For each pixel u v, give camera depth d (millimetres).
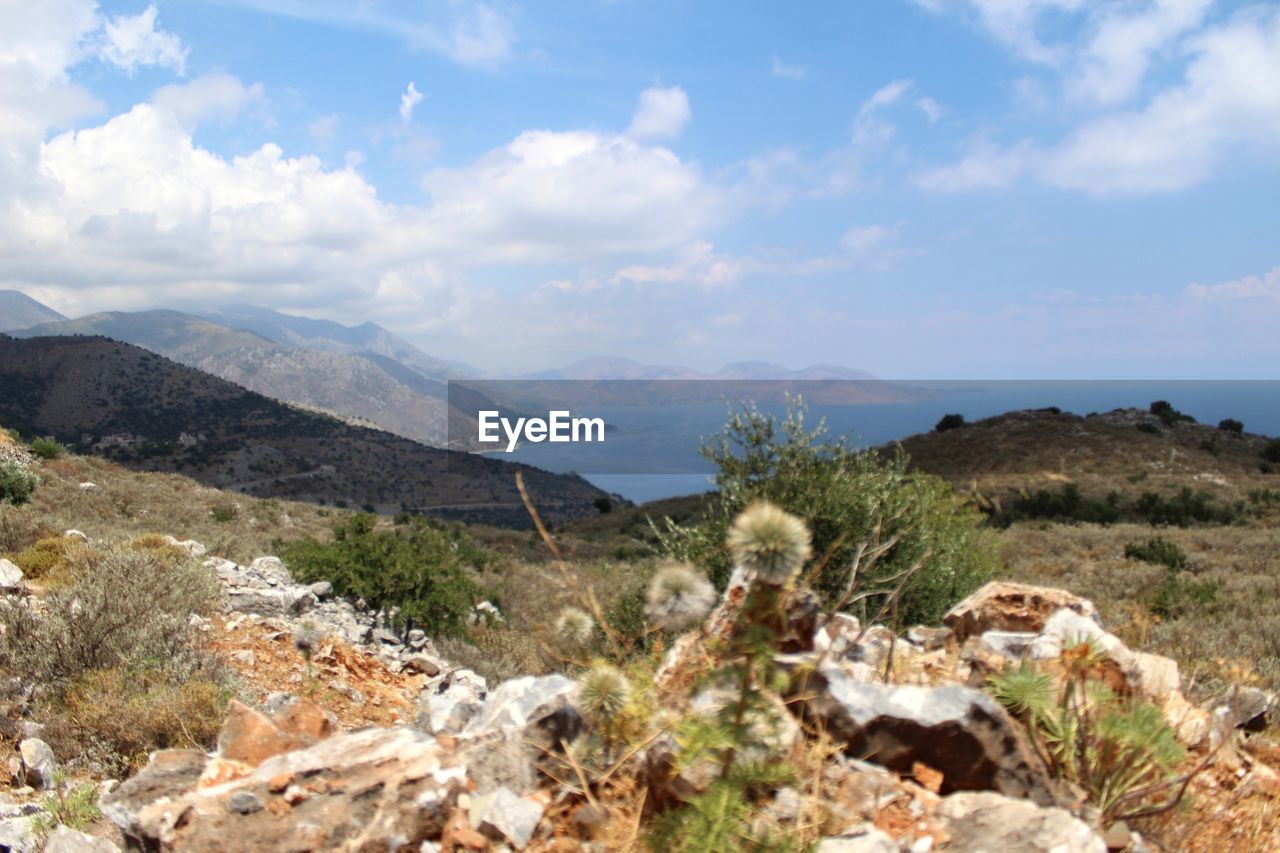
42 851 4352
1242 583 20031
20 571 10594
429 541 14711
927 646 5789
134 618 7988
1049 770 3008
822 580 7949
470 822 2539
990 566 11602
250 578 13016
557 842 2463
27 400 199250
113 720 6289
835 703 2889
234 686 7832
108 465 43562
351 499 148125
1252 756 3947
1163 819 2893
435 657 11883
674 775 2381
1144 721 2883
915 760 2783
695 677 2912
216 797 2650
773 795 2426
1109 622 12523
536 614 14648
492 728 3109
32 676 7094
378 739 2973
